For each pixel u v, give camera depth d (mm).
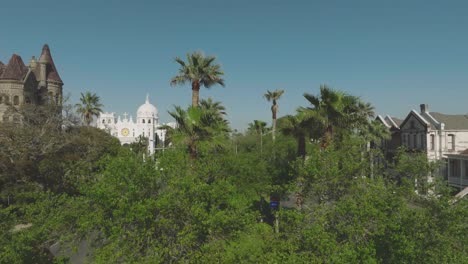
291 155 31281
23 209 14422
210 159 17203
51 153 33281
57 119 38469
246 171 24859
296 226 12453
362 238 12203
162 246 11625
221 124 23141
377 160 41938
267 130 60656
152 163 13523
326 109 20266
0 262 11266
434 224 11578
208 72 26750
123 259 11930
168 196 11625
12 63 50312
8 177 29953
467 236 11852
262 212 28828
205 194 12594
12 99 49125
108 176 12844
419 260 11273
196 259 11258
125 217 11531
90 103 62281
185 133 19359
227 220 11969
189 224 11797
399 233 11398
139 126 107188
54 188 32062
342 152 16109
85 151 37250
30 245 12164
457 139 40656
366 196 12945
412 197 13625
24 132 32062
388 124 49938
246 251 12594
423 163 14891
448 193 12852
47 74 59406
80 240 13320
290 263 10414
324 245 10820
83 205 13219
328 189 14555
